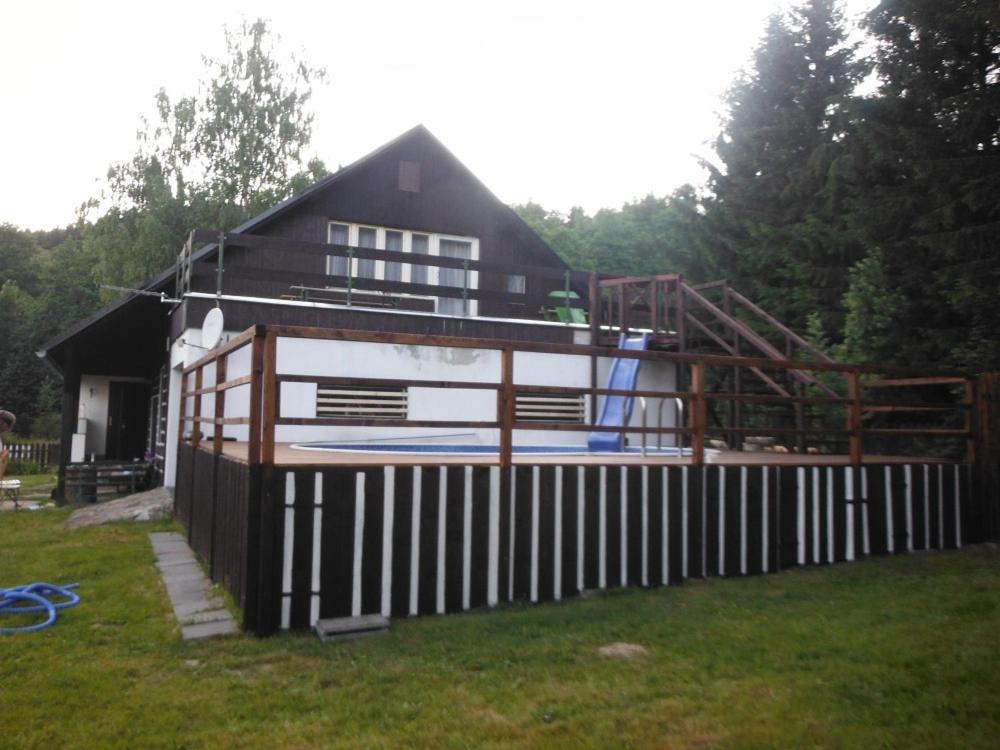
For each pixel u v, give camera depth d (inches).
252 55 1136.2
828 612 224.4
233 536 234.7
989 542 351.3
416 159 631.2
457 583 229.3
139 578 274.2
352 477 215.8
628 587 257.9
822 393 436.1
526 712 153.0
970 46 444.8
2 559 314.3
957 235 415.2
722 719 148.5
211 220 1081.4
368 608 216.2
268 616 203.3
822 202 703.7
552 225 1868.8
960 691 160.4
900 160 475.2
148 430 725.9
